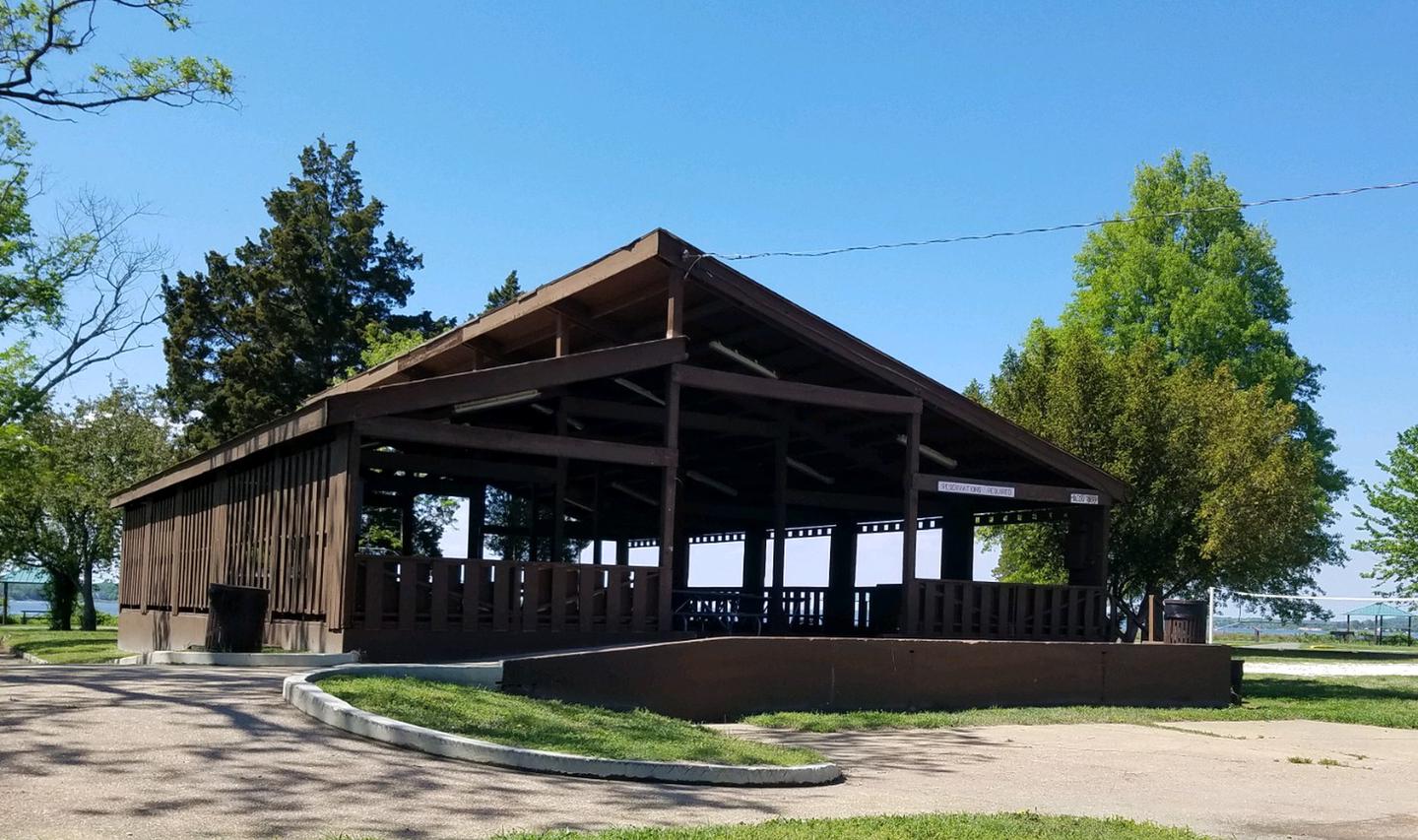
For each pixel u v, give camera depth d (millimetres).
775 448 19672
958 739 13250
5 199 25766
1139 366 24953
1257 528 22734
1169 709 17219
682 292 15398
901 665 15539
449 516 40906
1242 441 23438
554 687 12531
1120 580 24781
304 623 14352
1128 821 7988
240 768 7383
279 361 38375
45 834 5746
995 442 18391
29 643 26281
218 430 39031
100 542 44031
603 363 14844
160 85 19344
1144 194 39688
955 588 17766
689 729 11031
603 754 8727
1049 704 16719
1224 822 8688
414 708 9547
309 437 14375
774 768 9000
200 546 19062
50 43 18609
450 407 15555
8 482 30750
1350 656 31844
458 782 7586
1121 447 23844
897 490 21625
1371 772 11766
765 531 24516
